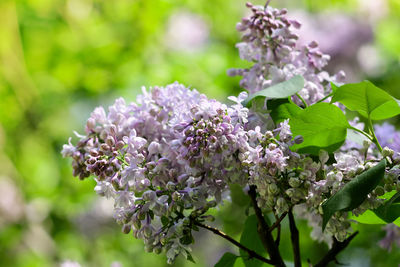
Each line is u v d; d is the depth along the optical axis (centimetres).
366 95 96
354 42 238
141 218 96
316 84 104
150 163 96
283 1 276
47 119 248
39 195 232
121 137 100
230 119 95
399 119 166
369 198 93
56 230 234
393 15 266
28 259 230
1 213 235
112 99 228
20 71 250
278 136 97
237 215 143
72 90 244
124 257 233
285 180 96
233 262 107
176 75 214
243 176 97
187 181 97
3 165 247
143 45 237
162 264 233
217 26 251
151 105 101
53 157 245
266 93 98
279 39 102
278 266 101
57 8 249
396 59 242
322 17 252
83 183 224
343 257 146
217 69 218
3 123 255
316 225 107
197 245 218
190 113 95
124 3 242
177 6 247
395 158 94
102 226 235
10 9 244
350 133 101
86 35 243
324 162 96
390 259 143
